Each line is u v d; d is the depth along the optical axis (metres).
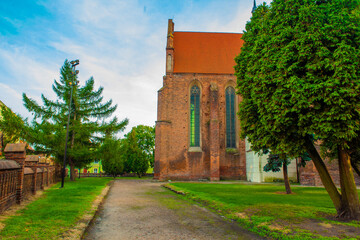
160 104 37.28
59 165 28.44
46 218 8.28
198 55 41.31
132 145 51.78
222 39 43.81
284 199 14.05
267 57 9.70
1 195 8.44
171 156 36.59
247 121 11.48
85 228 7.95
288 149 9.41
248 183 29.58
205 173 36.34
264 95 9.57
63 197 13.39
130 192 19.73
